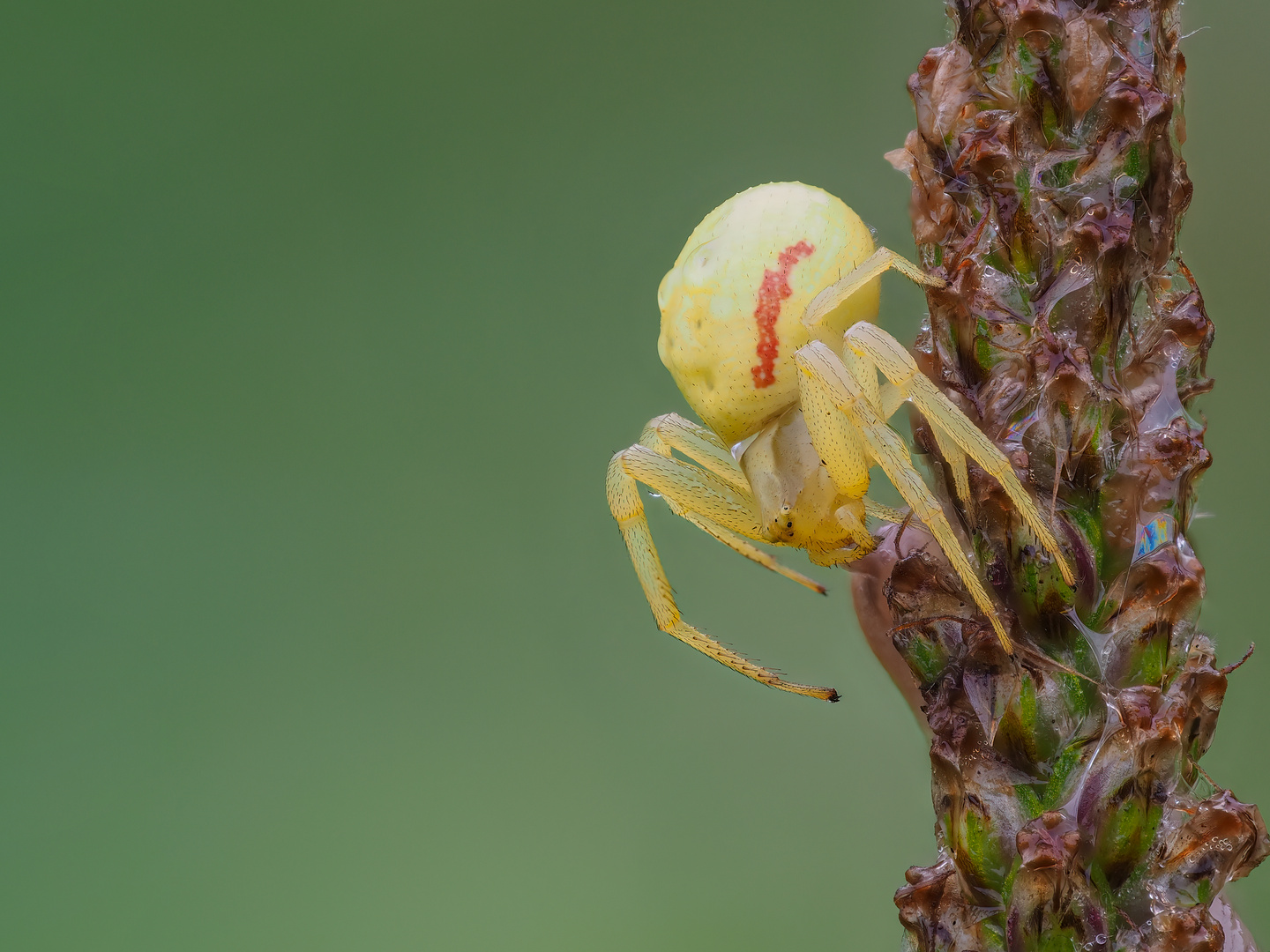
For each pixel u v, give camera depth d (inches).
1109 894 4.8
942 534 4.9
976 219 4.9
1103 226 4.8
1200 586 4.8
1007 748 4.9
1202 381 4.9
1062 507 4.9
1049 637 4.9
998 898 4.8
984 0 4.9
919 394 4.9
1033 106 4.9
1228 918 4.9
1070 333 4.9
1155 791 4.8
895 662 5.0
